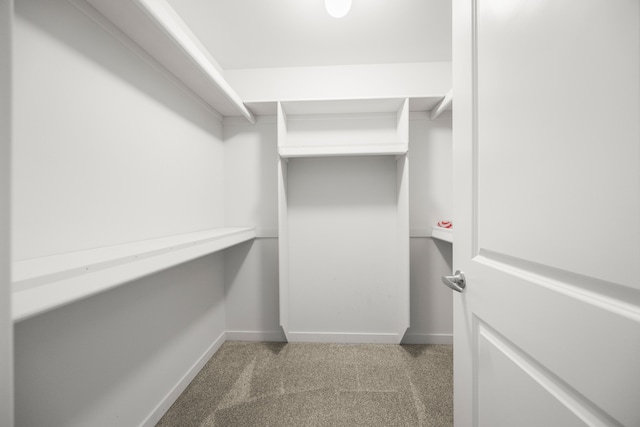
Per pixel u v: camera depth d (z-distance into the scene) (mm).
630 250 350
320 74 2084
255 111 2039
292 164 2131
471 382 750
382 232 2107
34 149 765
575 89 422
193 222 1675
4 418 409
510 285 580
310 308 2143
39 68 783
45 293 570
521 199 548
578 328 420
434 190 2072
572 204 429
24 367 752
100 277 712
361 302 2123
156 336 1310
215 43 1796
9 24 405
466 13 758
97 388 977
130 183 1136
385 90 2061
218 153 2047
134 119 1161
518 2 547
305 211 2139
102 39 993
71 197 871
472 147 734
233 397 1461
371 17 1556
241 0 1426
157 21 1005
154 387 1286
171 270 1441
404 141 1836
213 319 1949
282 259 1926
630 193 350
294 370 1710
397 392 1491
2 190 406
